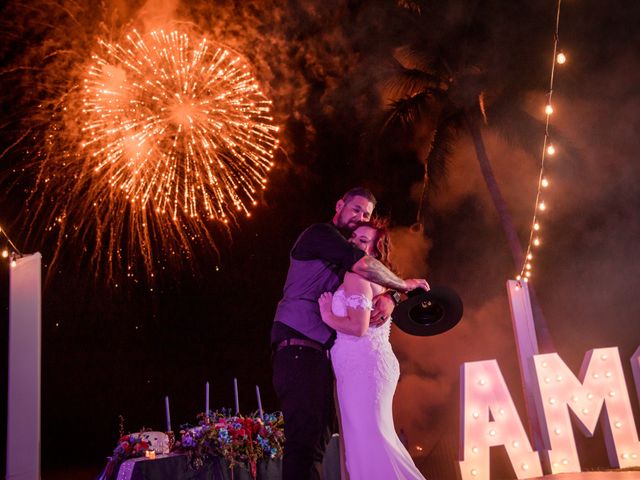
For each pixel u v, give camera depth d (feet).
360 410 13.14
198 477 18.12
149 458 17.84
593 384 24.63
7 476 19.72
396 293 13.88
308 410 12.49
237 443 18.57
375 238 13.79
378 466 12.99
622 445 24.27
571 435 24.06
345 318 12.57
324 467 19.13
